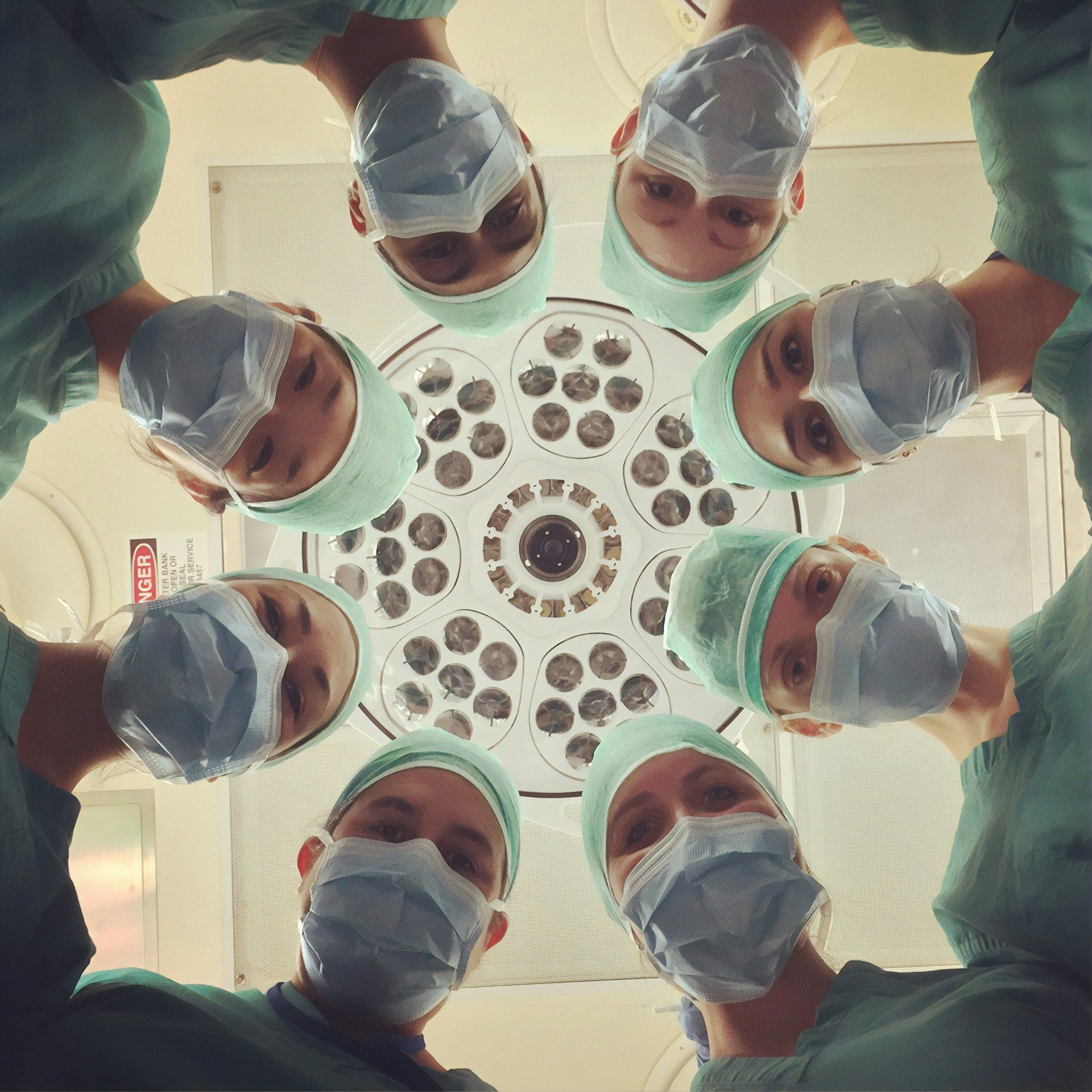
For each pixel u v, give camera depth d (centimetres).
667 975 71
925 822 100
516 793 86
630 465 99
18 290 62
